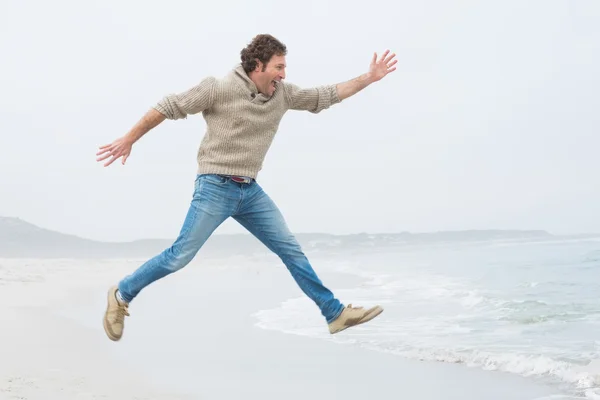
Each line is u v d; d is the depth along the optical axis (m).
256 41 3.51
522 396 5.28
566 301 11.41
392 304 11.76
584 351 6.85
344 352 7.30
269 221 3.75
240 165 3.55
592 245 39.44
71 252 68.75
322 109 3.82
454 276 18.89
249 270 26.17
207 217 3.56
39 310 11.16
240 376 6.22
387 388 5.70
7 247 70.88
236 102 3.47
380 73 3.84
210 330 9.15
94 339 8.09
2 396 5.00
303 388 5.76
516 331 8.37
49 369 6.15
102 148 3.41
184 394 5.50
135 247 74.94
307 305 11.89
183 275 23.81
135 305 12.70
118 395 5.28
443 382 5.83
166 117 3.47
